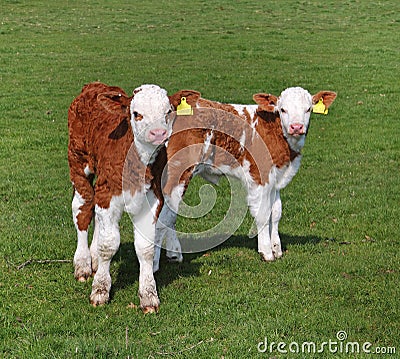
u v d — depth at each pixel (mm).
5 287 7059
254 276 7453
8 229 8789
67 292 6988
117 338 5906
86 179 7164
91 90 7023
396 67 22094
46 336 5934
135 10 35125
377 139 14391
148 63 22609
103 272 6582
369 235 8969
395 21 31891
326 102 7945
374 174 11961
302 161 12922
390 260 7855
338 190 11023
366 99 18047
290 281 7266
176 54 24375
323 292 6984
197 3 38000
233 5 37406
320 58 23734
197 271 7629
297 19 33062
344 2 37812
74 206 7246
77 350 5582
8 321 6246
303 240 8789
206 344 5805
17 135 14227
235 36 28453
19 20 30453
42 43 25672
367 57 23875
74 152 7012
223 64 22578
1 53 23391
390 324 6273
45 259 7855
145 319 6293
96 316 6363
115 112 6117
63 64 22047
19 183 11070
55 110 16406
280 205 8086
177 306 6574
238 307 6629
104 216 6344
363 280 7309
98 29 29391
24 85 18891
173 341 5883
